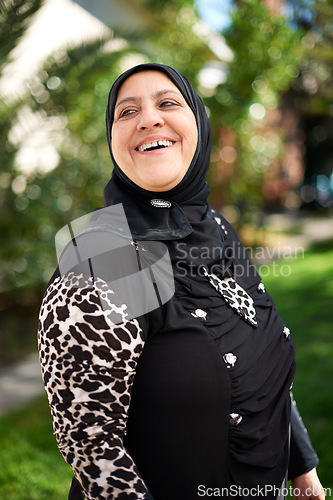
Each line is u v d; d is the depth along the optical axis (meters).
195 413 1.02
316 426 2.96
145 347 1.03
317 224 12.74
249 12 6.94
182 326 1.03
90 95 5.61
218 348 1.06
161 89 1.15
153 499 0.97
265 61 7.02
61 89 4.52
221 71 7.84
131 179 1.16
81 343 0.93
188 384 1.01
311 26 7.77
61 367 0.93
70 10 6.50
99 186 5.82
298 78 10.26
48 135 5.04
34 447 2.96
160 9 7.11
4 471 2.72
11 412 3.43
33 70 4.85
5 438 3.05
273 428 1.13
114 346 0.94
